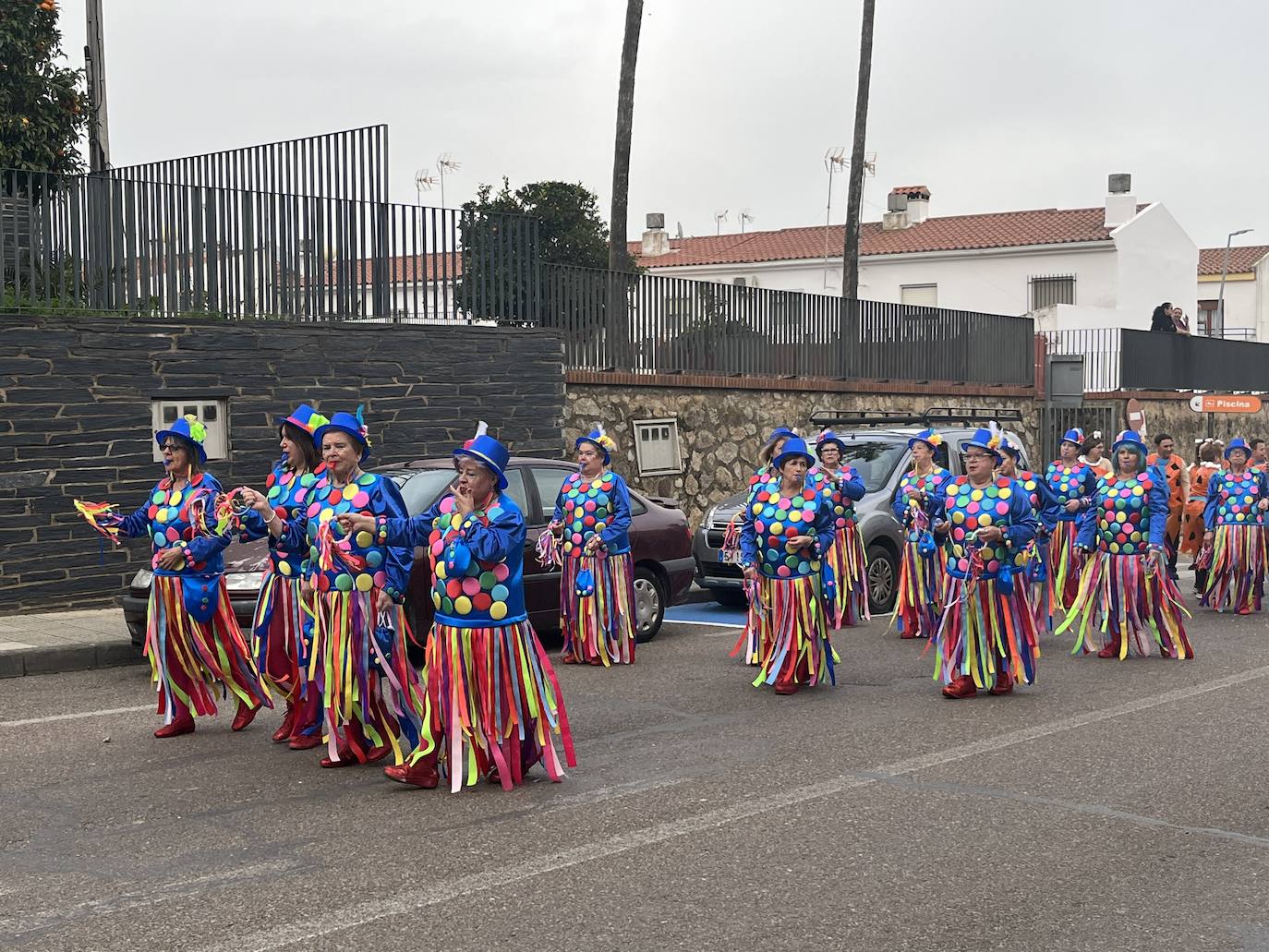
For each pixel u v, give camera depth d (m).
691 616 15.42
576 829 6.66
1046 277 42.84
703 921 5.43
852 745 8.54
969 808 7.09
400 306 16.67
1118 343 30.95
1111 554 12.07
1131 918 5.52
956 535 10.12
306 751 8.32
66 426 13.80
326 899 5.66
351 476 7.86
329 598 7.78
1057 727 9.10
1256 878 6.02
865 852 6.34
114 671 11.38
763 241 48.06
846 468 13.98
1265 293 55.28
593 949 5.12
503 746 7.42
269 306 15.52
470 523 7.26
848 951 5.13
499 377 17.34
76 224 14.08
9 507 13.50
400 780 7.50
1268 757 8.25
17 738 8.76
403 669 7.80
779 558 10.33
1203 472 18.70
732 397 21.00
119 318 14.14
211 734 8.80
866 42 28.22
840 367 23.22
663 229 50.38
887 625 14.31
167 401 14.55
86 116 18.58
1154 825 6.83
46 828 6.73
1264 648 12.77
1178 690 10.51
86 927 5.35
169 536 8.65
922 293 44.12
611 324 19.23
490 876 5.95
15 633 12.25
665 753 8.33
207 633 8.70
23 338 13.54
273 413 15.30
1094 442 15.52
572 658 11.87
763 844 6.45
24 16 17.81
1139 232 42.88
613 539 11.69
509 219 17.77
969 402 26.02
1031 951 5.16
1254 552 15.48
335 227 16.03
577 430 18.70
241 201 15.28
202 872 6.03
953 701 10.05
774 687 10.45
